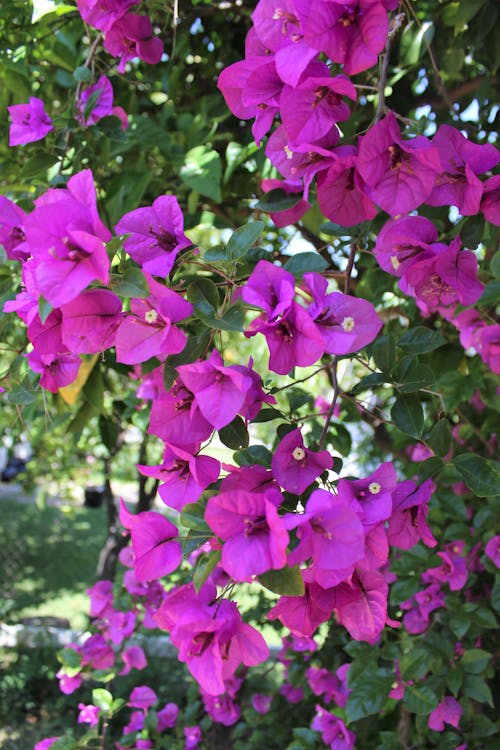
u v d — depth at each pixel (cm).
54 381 61
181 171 93
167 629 52
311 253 56
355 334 51
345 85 49
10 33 94
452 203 56
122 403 111
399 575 103
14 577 357
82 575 379
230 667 50
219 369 47
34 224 46
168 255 53
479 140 99
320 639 153
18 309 53
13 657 232
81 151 80
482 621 97
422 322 96
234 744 154
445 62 100
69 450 222
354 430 170
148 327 49
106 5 71
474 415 121
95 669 121
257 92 53
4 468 551
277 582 45
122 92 108
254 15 53
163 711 143
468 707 101
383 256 60
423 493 54
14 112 78
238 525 45
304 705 150
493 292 62
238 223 115
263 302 49
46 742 105
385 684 94
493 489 59
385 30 49
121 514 52
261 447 52
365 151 51
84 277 45
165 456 52
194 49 123
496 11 88
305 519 44
